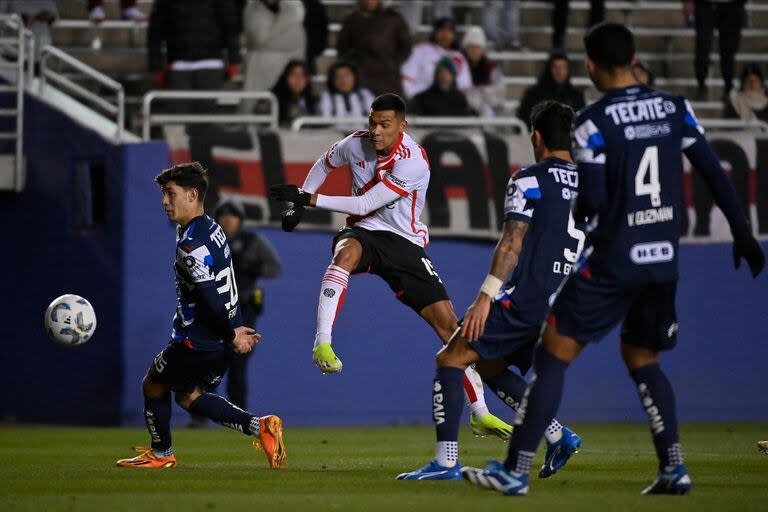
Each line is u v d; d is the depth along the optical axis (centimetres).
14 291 5103
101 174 5053
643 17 6719
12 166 5066
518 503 1816
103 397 4931
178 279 2503
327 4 6338
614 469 2647
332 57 6150
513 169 5178
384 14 5441
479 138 5156
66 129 5016
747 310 5450
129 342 4903
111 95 5781
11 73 5241
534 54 6253
